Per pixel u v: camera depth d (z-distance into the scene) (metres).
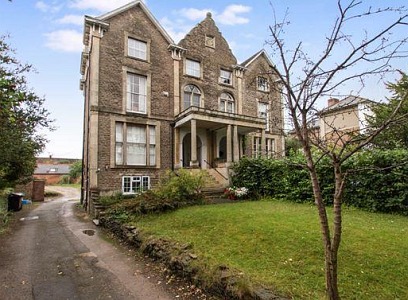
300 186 10.62
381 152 8.29
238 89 19.91
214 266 4.78
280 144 21.38
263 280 4.12
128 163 14.82
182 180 10.98
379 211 8.14
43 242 8.41
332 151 3.01
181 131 16.73
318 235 5.66
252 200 11.73
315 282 3.95
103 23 14.20
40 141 16.50
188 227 7.52
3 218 12.53
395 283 3.78
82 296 4.79
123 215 9.43
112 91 14.38
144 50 15.95
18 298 4.73
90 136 13.65
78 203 19.86
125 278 5.54
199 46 18.38
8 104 6.91
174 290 4.91
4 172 15.76
